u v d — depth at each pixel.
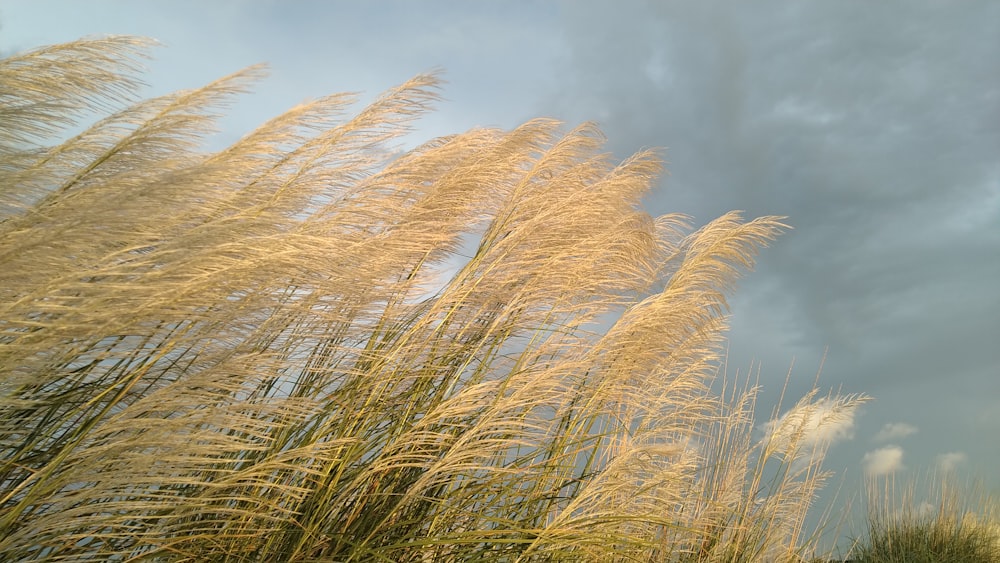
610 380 3.71
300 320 2.83
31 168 2.42
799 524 5.25
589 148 4.30
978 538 7.64
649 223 4.31
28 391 2.11
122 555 2.16
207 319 2.26
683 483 3.96
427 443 2.97
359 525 2.72
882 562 6.96
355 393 2.94
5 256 1.79
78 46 2.82
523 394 3.15
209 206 2.60
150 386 2.36
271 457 2.48
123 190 2.10
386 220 3.32
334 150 3.22
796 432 5.46
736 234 4.27
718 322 4.34
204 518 2.42
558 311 3.80
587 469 3.49
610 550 3.04
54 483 1.93
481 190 3.75
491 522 2.99
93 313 1.92
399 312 3.21
